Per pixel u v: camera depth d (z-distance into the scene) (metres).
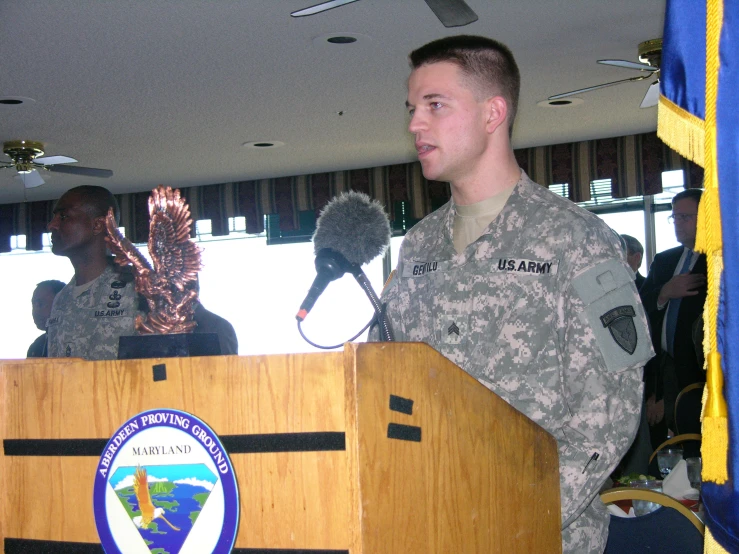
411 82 1.46
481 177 1.46
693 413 3.39
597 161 7.23
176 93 5.50
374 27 4.46
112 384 0.99
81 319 2.75
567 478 1.22
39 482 1.03
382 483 0.89
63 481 1.01
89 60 4.83
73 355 2.74
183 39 4.54
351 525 0.87
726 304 1.03
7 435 1.05
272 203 8.37
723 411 1.04
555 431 1.31
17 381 1.05
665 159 7.03
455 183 1.49
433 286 1.48
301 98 5.70
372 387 0.89
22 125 6.16
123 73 5.07
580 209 1.41
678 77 1.11
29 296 9.24
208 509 0.92
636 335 1.28
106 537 0.98
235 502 0.91
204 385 0.94
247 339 8.54
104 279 2.78
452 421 0.99
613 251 1.35
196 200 8.63
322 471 0.89
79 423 1.01
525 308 1.36
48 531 1.02
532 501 1.11
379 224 1.35
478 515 1.01
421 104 1.44
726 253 1.03
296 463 0.90
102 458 0.98
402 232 8.01
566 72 5.39
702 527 1.85
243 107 5.87
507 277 1.38
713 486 1.05
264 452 0.91
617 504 2.36
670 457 2.94
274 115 6.10
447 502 0.97
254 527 0.91
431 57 1.44
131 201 8.84
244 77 5.22
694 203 4.35
